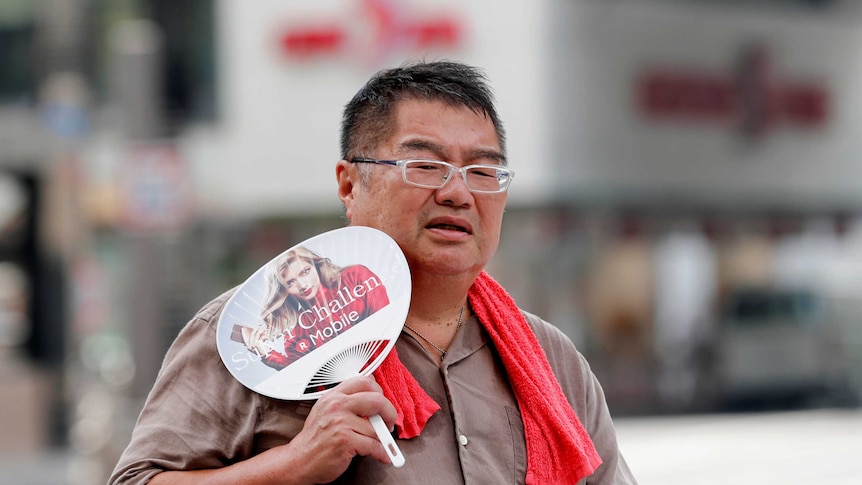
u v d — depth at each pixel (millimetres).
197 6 34344
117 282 31969
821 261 40531
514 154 33125
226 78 34531
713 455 24375
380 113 4773
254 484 4277
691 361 37906
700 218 37062
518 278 34125
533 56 33000
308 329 4586
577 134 33469
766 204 37938
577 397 5164
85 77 23578
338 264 4695
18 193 27438
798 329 39781
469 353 4867
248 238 34750
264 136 34438
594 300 35906
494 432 4715
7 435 26547
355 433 4227
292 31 34188
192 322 4711
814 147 38906
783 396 38719
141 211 18188
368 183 4789
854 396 38188
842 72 39438
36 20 28062
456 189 4656
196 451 4449
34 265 27438
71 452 25766
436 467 4570
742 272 39219
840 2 39344
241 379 4480
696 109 35906
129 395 17750
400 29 33250
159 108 18469
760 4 37438
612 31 34031
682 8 35562
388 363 4645
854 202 40000
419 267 4746
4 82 28141
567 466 4723
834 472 22062
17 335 27422
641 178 34656
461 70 4820
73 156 27016
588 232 34906
